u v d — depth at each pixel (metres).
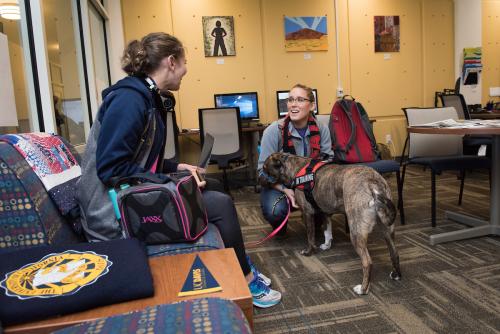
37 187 1.12
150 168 1.39
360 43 5.47
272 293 1.71
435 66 5.77
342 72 5.45
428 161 2.66
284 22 5.20
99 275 0.82
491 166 2.46
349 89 5.50
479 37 5.69
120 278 0.82
